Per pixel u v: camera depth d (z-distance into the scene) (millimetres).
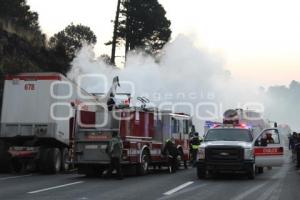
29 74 21359
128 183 16469
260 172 22000
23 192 13523
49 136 20828
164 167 26047
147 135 20625
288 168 26141
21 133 21047
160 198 12500
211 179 18344
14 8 38156
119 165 17922
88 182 16719
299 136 27078
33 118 21047
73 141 19141
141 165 19891
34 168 21891
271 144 19156
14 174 20641
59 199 12070
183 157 24219
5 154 20984
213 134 19625
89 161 18891
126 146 18641
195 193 13672
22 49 33312
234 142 18469
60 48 38438
